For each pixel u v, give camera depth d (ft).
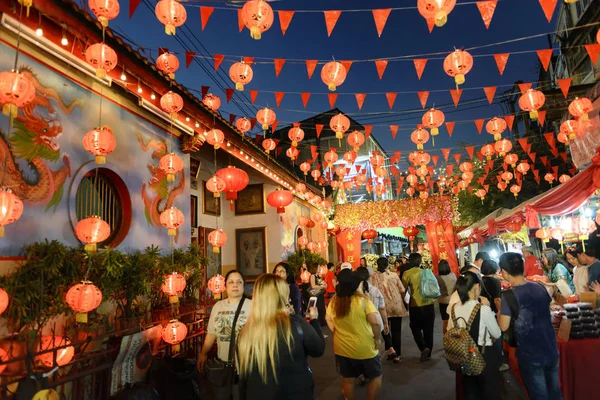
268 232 41.11
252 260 41.04
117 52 16.75
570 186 23.52
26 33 13.12
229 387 12.01
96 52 13.64
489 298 20.30
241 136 29.71
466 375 13.58
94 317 15.39
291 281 20.94
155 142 20.89
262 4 14.30
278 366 9.12
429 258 71.67
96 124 16.76
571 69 57.98
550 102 48.57
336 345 15.17
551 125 59.57
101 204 17.79
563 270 25.34
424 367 22.85
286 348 9.29
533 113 22.08
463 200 81.92
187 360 15.90
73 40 14.89
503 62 18.85
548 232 33.73
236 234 41.83
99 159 14.23
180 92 21.16
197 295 22.89
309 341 9.70
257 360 9.15
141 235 19.12
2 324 11.75
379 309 19.63
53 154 14.42
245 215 42.04
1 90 10.69
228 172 23.43
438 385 19.61
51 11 13.58
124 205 18.63
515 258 13.62
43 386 10.80
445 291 24.54
